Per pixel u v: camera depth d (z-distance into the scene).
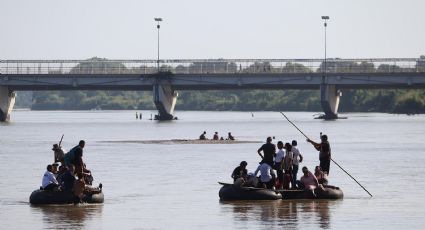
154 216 92.88
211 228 85.56
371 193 111.88
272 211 95.50
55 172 103.69
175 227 86.12
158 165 157.50
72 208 98.38
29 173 141.12
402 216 92.25
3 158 175.12
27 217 91.94
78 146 102.88
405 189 116.88
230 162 163.88
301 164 155.88
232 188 104.00
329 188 105.25
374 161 166.50
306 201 103.00
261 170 105.19
